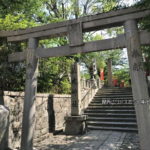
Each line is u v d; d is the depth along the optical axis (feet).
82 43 15.74
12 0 22.45
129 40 14.08
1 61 19.20
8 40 18.58
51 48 17.07
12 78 20.53
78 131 24.79
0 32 18.80
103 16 15.24
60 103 28.35
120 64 81.30
